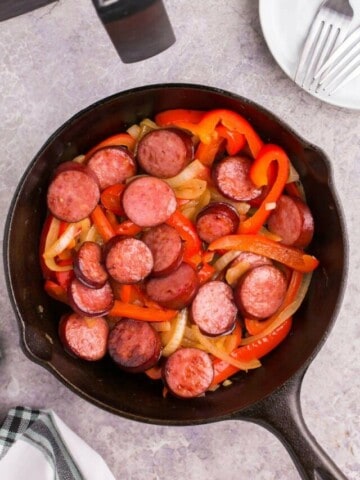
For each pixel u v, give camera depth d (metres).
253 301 0.49
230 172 0.49
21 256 0.49
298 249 0.50
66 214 0.49
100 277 0.49
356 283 0.56
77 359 0.51
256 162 0.49
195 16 0.56
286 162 0.48
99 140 0.52
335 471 0.45
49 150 0.49
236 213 0.49
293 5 0.52
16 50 0.56
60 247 0.49
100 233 0.50
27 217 0.50
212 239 0.49
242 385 0.51
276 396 0.47
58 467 0.55
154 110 0.51
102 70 0.56
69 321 0.50
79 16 0.56
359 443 0.57
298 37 0.53
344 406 0.57
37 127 0.56
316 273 0.51
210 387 0.51
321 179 0.48
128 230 0.50
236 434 0.57
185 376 0.50
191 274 0.49
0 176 0.56
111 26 0.43
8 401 0.57
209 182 0.50
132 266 0.48
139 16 0.42
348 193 0.56
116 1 0.41
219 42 0.56
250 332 0.50
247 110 0.49
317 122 0.56
